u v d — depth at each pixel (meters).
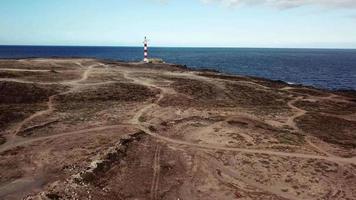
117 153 28.19
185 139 35.03
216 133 37.00
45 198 20.47
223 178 26.75
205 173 27.38
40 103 47.94
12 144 32.66
